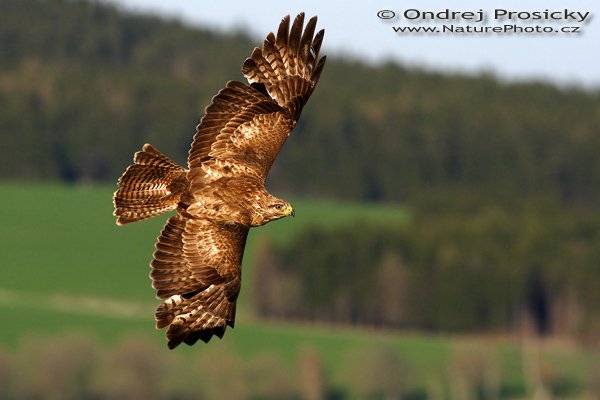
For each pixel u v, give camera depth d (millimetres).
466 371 111625
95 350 98938
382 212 195500
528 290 146500
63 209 163000
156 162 15281
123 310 123750
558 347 134375
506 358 117312
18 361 97062
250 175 15078
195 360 98250
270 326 129125
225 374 96375
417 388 110125
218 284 14609
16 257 140500
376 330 139625
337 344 121688
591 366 117750
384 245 150125
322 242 146500
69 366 95312
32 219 156250
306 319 140500
